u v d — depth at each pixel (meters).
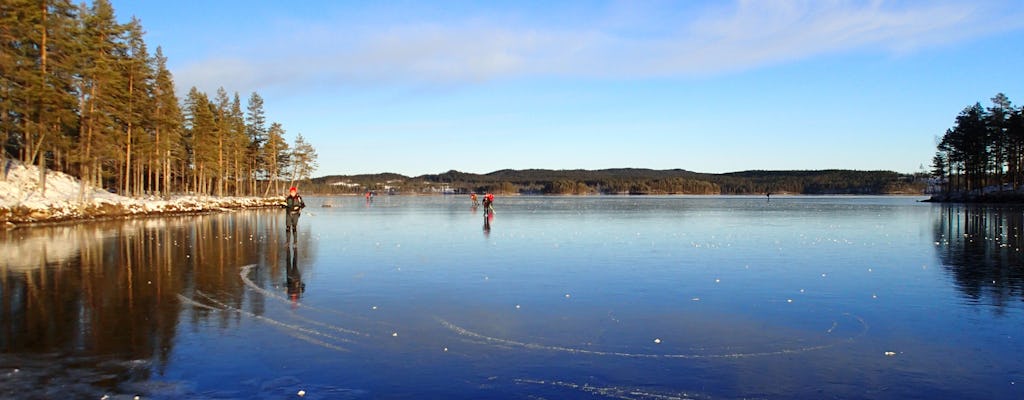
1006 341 8.75
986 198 84.44
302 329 9.40
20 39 38.88
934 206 75.38
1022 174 84.62
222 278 14.43
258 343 8.56
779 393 6.70
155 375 7.18
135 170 60.25
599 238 26.44
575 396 6.58
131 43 55.88
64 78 42.47
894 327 9.64
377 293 12.48
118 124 53.59
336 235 28.44
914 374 7.33
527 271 15.80
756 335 9.17
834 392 6.73
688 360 7.90
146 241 24.58
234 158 90.56
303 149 112.81
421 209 70.44
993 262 17.59
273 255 19.55
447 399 6.48
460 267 16.58
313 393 6.64
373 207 80.00
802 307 11.18
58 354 7.97
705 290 12.94
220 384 6.90
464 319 10.15
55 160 58.00
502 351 8.27
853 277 14.74
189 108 80.94
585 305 11.34
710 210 64.69
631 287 13.32
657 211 61.34
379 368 7.50
